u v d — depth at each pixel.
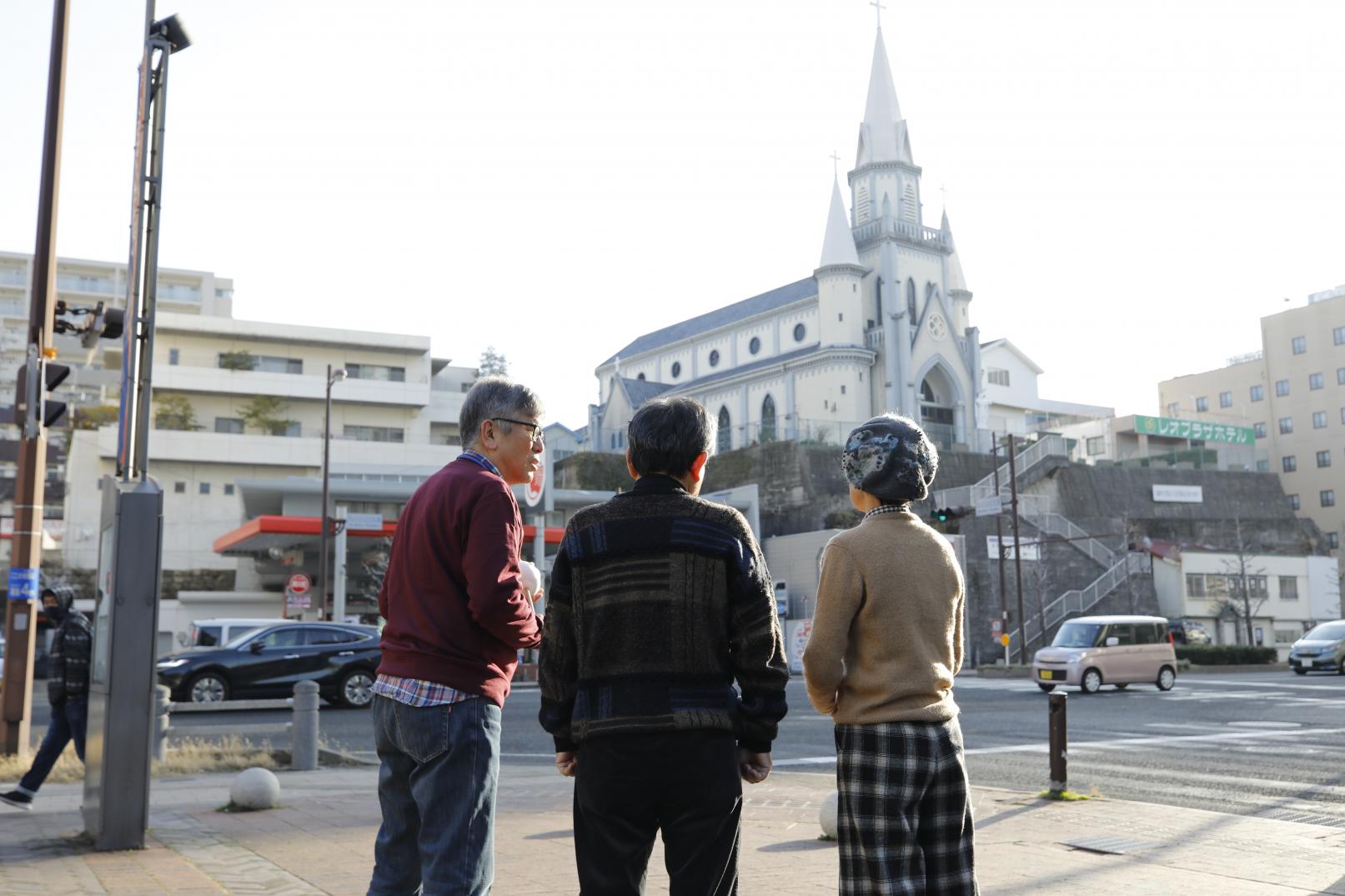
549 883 5.58
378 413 59.09
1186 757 12.45
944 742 3.17
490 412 3.48
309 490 41.03
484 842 3.16
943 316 70.00
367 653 19.98
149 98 7.71
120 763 6.52
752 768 2.97
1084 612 51.38
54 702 8.22
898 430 3.36
